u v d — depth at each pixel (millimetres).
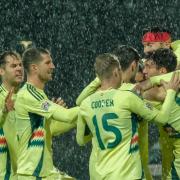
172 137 12797
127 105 11875
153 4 28625
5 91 13406
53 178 13023
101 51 28531
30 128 12883
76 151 24266
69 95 28266
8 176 13297
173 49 14625
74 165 24188
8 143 13266
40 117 12867
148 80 12438
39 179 12859
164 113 11969
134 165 11852
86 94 13227
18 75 13406
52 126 13266
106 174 11844
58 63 28359
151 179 12750
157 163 21031
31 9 28297
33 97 12805
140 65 13047
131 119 11938
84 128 12250
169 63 12797
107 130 11914
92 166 12047
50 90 28219
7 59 13367
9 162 13312
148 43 14375
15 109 12961
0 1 28078
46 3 28297
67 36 28656
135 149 11953
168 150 12930
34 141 12883
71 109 12617
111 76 12039
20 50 27891
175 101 12594
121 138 11867
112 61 12039
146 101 12148
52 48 28453
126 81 12477
